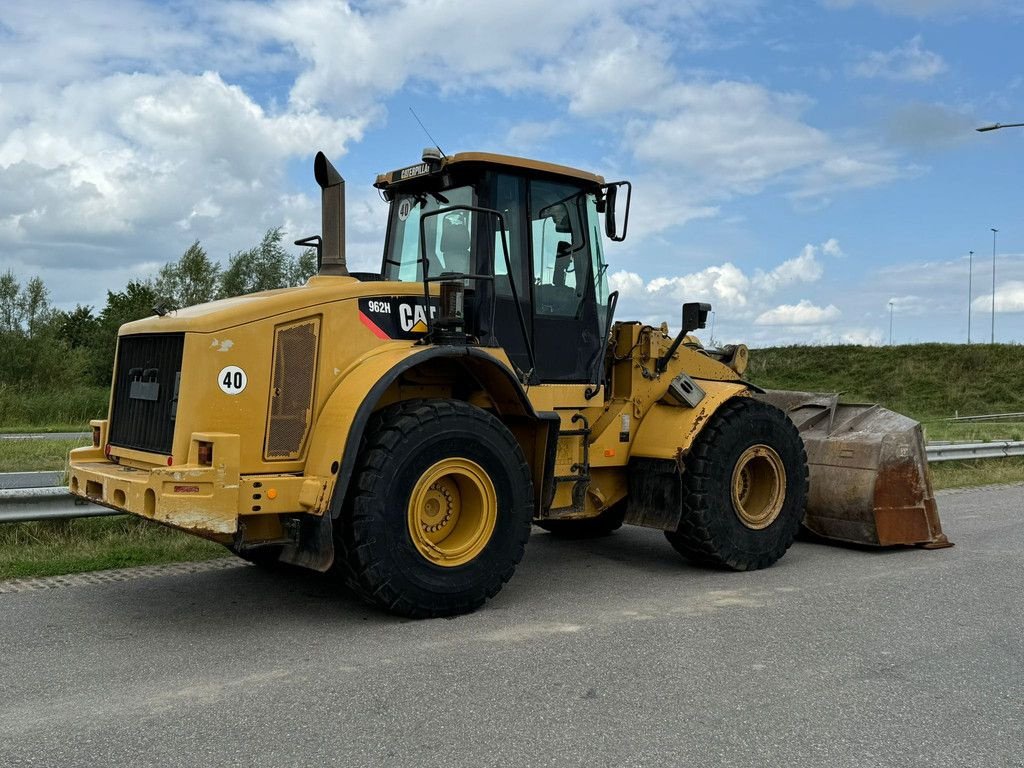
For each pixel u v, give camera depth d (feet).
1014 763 10.44
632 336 21.22
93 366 111.34
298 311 16.19
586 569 21.04
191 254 109.60
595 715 11.66
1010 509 30.12
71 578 19.02
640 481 20.95
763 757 10.49
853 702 12.29
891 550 23.43
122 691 12.41
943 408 106.11
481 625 15.93
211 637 15.05
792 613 16.88
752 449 20.93
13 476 29.35
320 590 18.29
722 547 20.35
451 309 16.98
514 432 18.89
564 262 19.99
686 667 13.62
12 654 14.06
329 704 11.93
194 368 15.31
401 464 15.83
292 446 16.08
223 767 10.02
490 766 10.12
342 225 17.93
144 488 14.71
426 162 18.86
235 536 15.38
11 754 10.30
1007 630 15.83
